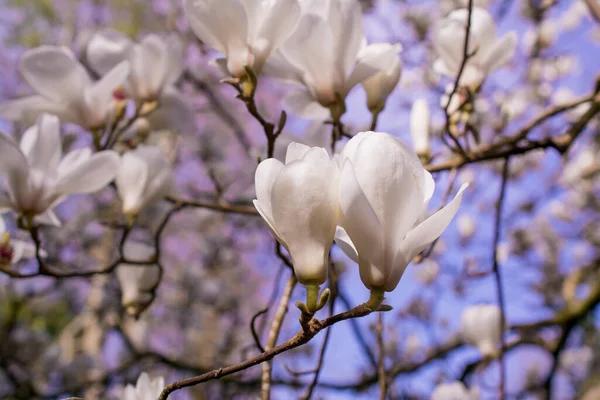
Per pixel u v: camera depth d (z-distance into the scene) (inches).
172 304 125.8
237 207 50.1
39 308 132.3
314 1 39.2
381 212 29.4
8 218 70.5
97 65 48.2
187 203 49.0
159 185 47.6
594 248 135.6
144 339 97.7
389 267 29.4
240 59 37.5
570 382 127.5
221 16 37.1
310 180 29.2
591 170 127.0
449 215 29.2
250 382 69.7
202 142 102.0
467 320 60.1
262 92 132.9
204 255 128.7
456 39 45.6
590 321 119.8
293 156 30.0
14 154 41.4
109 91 45.6
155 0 139.3
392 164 29.4
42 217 44.2
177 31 87.9
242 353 46.7
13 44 152.7
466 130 46.5
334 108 40.1
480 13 45.7
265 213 29.8
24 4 148.4
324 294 29.3
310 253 29.5
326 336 41.0
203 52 59.2
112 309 101.3
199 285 124.1
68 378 100.5
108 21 143.5
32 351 109.7
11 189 42.0
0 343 102.3
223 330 123.2
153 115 49.9
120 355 105.7
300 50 39.4
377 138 29.6
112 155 42.5
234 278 132.0
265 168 29.8
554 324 77.7
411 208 29.5
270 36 37.4
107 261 104.1
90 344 102.3
